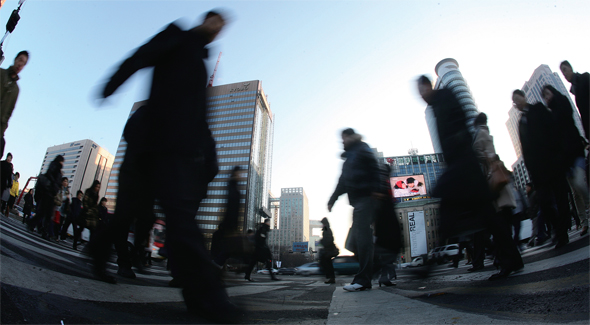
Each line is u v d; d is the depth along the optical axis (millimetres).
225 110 83938
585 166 3549
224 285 1326
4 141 3053
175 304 1439
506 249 2209
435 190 2334
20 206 11359
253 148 77438
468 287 1970
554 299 1191
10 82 3086
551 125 3578
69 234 9133
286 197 141750
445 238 2254
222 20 1802
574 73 3838
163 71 1616
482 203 2223
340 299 2109
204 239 1413
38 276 1288
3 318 750
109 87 1566
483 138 3092
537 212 5336
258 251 5750
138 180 1562
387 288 2777
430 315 1209
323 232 5281
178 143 1453
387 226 3338
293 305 1759
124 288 1681
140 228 2266
